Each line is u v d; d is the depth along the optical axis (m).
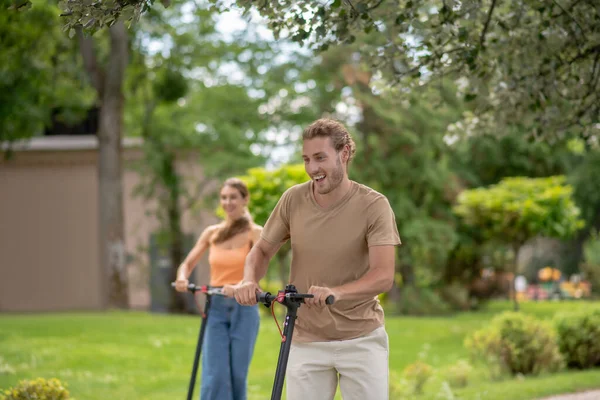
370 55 6.04
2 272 22.73
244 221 6.05
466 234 21.92
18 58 16.62
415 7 5.57
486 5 5.87
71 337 11.84
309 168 3.78
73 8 3.89
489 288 21.92
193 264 6.23
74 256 22.86
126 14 3.92
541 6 5.62
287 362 3.88
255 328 5.95
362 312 3.96
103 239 20.11
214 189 22.27
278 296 3.75
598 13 5.60
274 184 13.60
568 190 19.45
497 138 6.98
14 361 9.78
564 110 6.36
